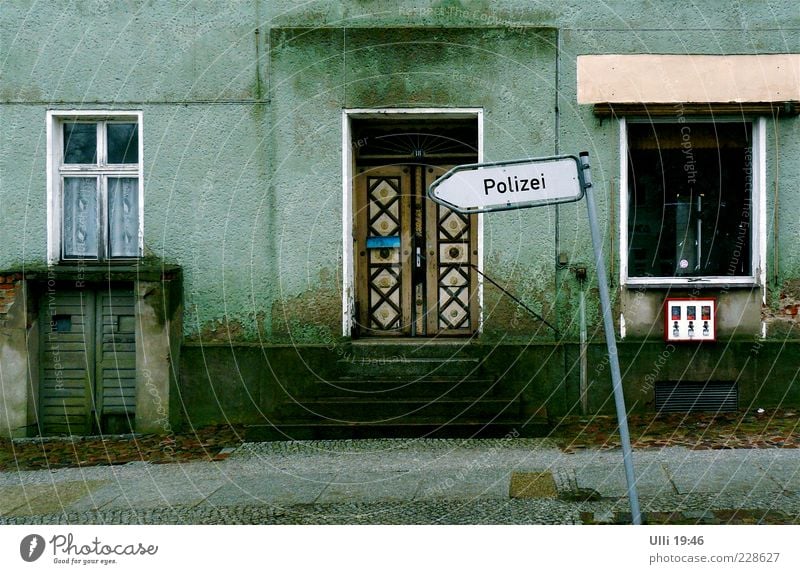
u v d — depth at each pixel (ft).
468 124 32.86
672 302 30.73
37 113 31.65
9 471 25.82
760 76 30.66
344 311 31.35
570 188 16.16
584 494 21.45
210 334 31.53
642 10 30.91
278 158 31.42
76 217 32.48
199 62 31.53
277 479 24.06
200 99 31.53
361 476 24.08
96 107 31.65
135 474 25.12
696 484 21.84
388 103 31.19
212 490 23.06
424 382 29.63
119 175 32.30
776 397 30.81
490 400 29.07
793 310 30.91
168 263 31.58
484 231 31.09
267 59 31.40
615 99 30.81
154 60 31.63
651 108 30.76
